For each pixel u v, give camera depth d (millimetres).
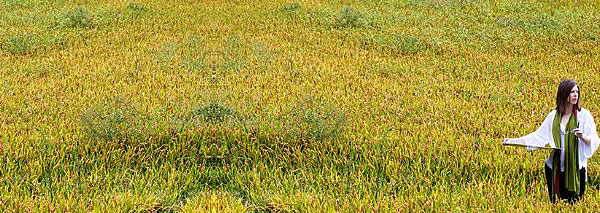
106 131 9078
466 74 14109
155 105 10812
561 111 6961
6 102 11102
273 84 12633
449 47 16422
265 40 16703
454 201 7363
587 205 7141
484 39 17188
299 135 9250
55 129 9680
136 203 7414
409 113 10914
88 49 15672
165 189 8062
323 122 9172
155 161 8875
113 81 12883
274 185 8102
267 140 9391
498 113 10922
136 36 17094
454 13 20516
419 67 14578
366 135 9562
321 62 14664
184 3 21391
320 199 7555
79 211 7098
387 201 7414
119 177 8289
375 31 18047
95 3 21844
